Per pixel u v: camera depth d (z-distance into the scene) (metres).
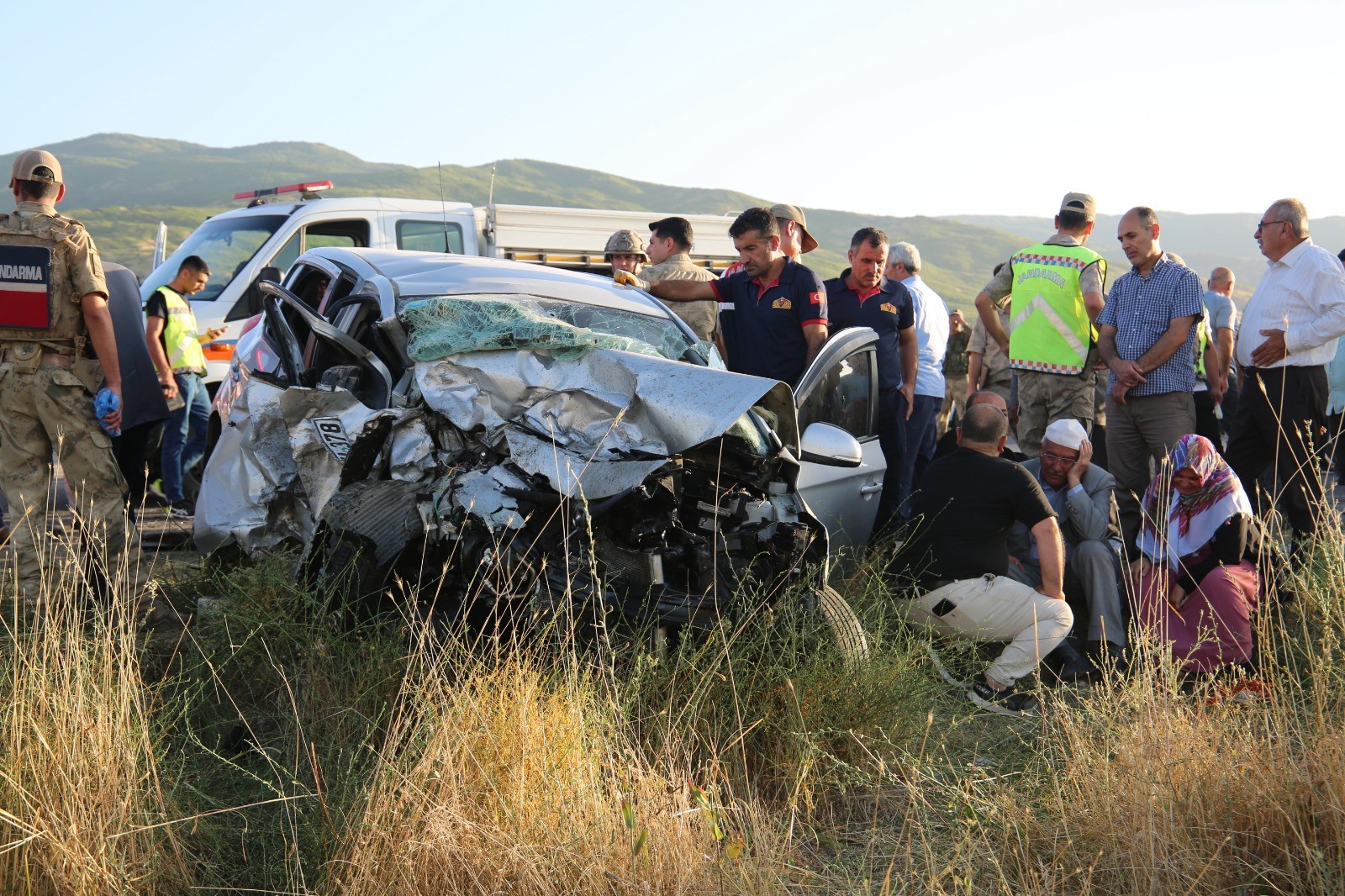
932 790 3.60
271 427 5.10
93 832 2.79
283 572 4.43
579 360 4.62
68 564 4.30
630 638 3.98
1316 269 5.94
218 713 3.85
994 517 4.83
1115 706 3.78
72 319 4.88
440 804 2.94
